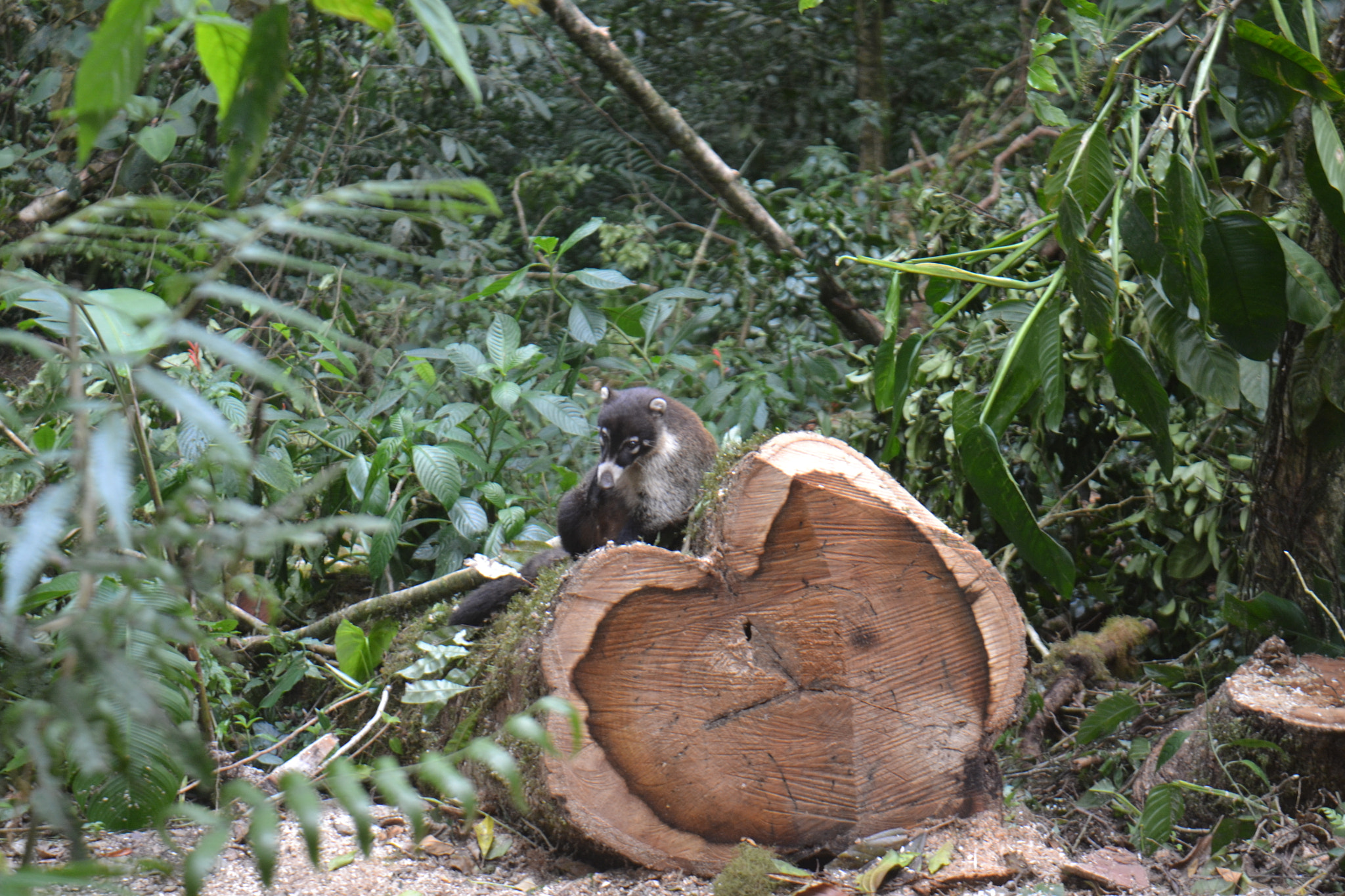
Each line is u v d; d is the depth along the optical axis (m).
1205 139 6.31
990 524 8.23
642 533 7.77
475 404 8.89
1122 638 7.75
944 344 8.88
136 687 2.02
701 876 4.94
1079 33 7.07
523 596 5.74
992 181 12.65
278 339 9.51
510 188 14.93
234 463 1.86
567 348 9.90
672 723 4.94
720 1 15.83
